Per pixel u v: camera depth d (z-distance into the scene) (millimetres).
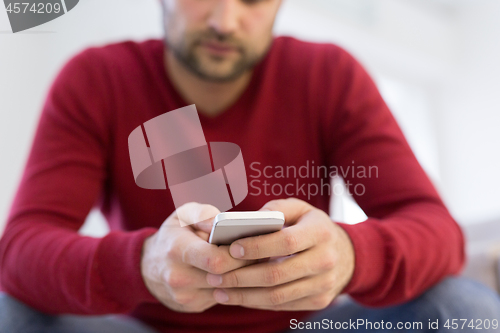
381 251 587
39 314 634
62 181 734
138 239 584
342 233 572
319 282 525
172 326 745
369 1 2709
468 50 3113
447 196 3129
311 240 505
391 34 2773
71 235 646
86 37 1788
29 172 748
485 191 2957
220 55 731
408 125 3232
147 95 835
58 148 767
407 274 592
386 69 3027
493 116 2959
